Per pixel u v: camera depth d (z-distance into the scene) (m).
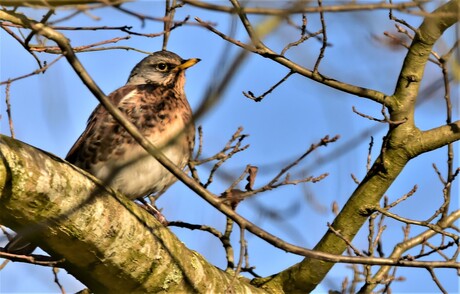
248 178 10.97
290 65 11.58
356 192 12.36
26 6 8.91
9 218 9.70
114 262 10.40
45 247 10.30
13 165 9.19
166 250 10.77
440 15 9.17
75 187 9.72
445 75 11.61
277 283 13.04
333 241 12.47
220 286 11.55
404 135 12.00
